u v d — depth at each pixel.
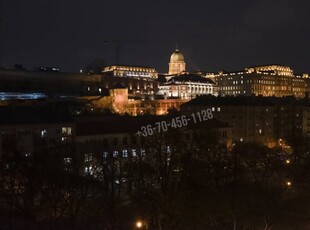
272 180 97.00
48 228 59.25
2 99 191.50
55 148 78.56
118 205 69.38
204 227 61.12
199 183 64.94
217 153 93.38
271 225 67.06
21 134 91.88
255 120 154.38
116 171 77.00
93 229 59.94
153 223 59.81
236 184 89.31
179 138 84.38
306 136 151.00
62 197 64.88
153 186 68.31
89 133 98.12
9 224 59.06
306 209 78.44
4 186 69.25
